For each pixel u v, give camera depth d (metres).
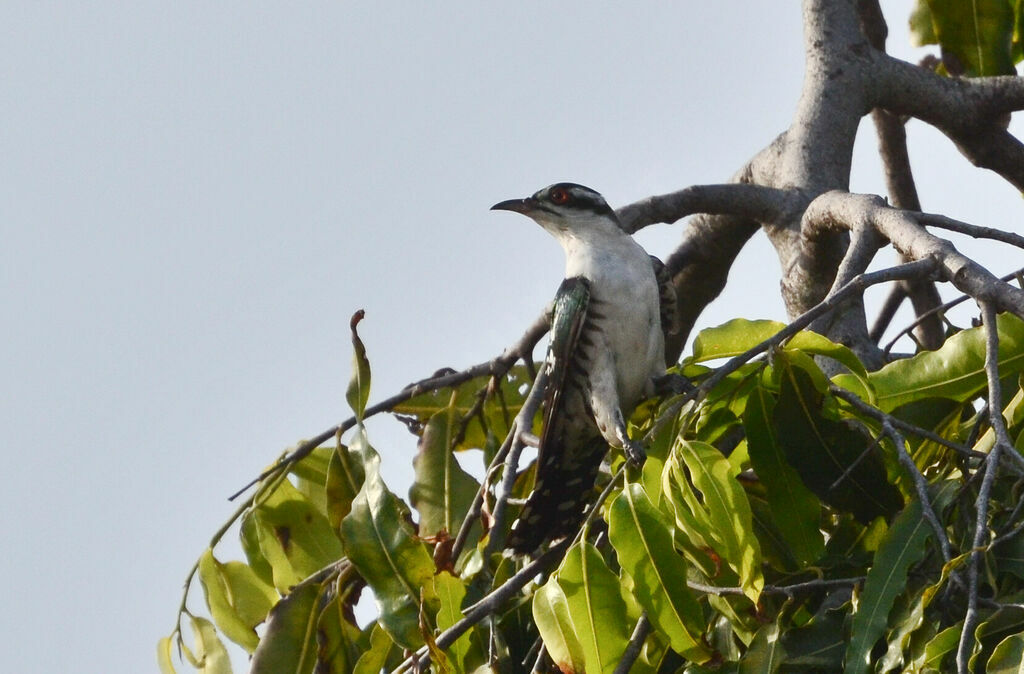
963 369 9.81
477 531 11.77
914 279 9.88
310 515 12.27
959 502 9.16
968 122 14.84
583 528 9.03
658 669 9.65
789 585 9.48
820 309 9.45
